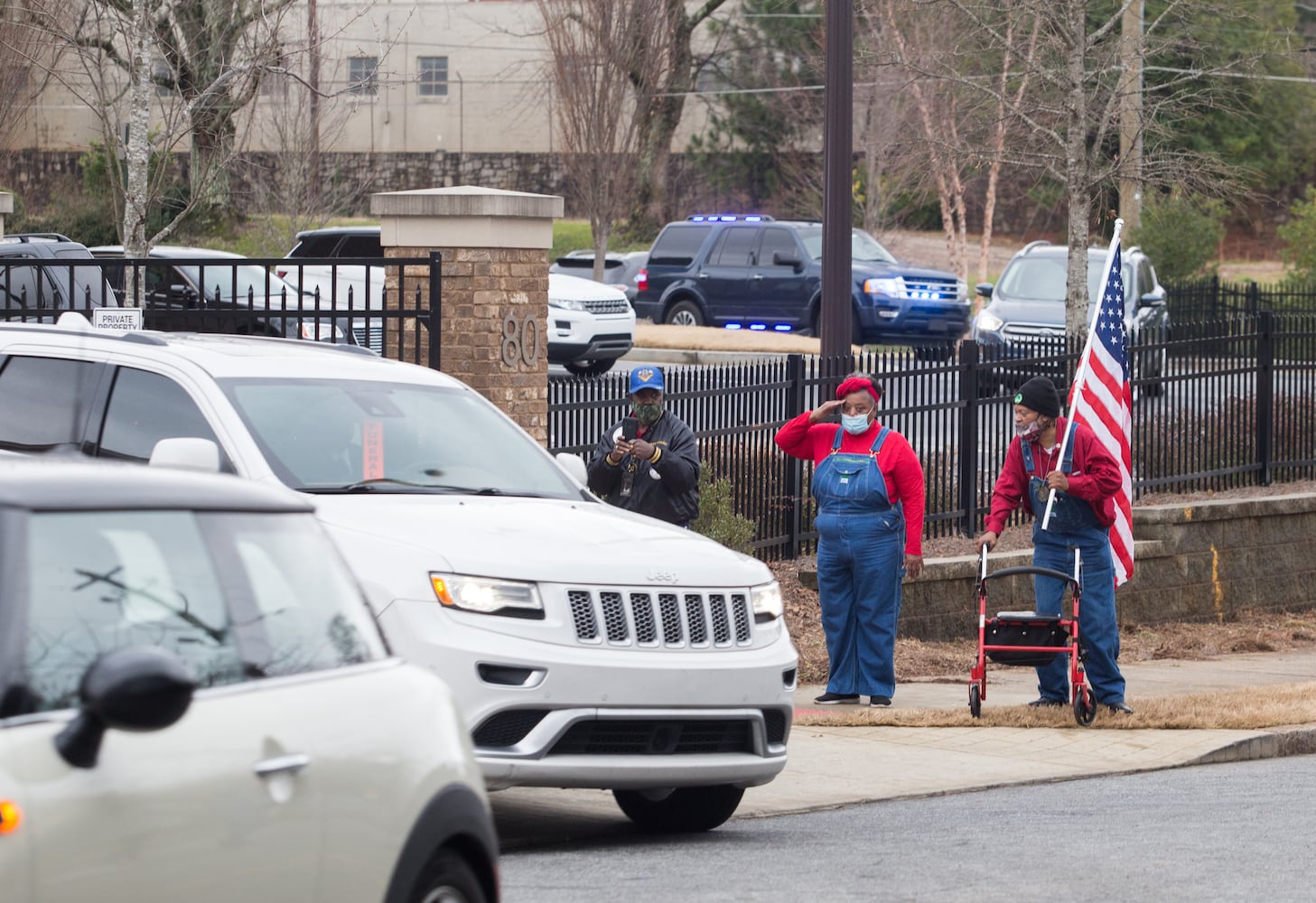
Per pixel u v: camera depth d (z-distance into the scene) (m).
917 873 19.00
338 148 121.69
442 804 12.01
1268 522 47.34
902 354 44.03
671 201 135.75
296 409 20.66
